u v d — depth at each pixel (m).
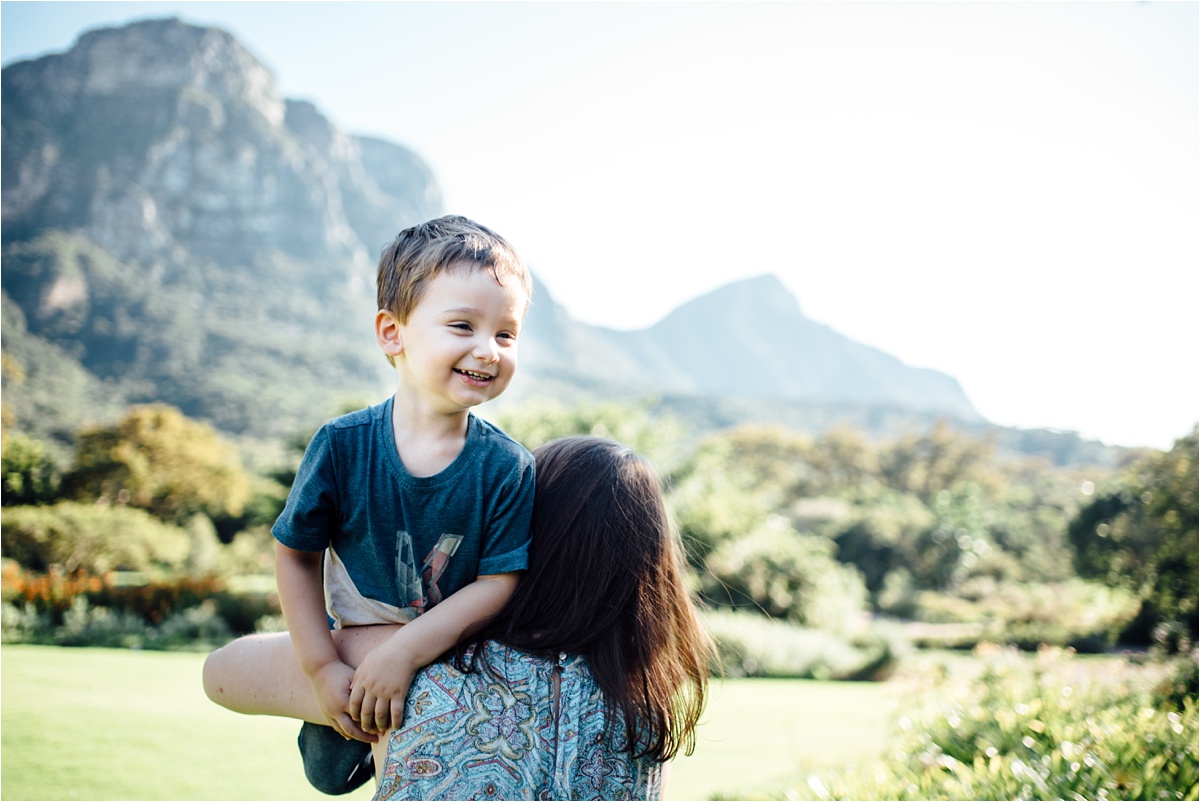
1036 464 41.44
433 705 1.22
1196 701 3.19
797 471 41.25
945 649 16.17
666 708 1.36
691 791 3.81
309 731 1.59
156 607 10.56
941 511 25.95
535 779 1.18
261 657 1.56
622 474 1.49
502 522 1.41
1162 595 5.89
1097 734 2.69
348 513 1.40
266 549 15.07
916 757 3.15
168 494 17.33
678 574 1.51
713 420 68.31
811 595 13.48
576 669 1.29
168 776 3.55
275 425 40.66
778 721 5.94
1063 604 17.20
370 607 1.43
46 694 4.96
